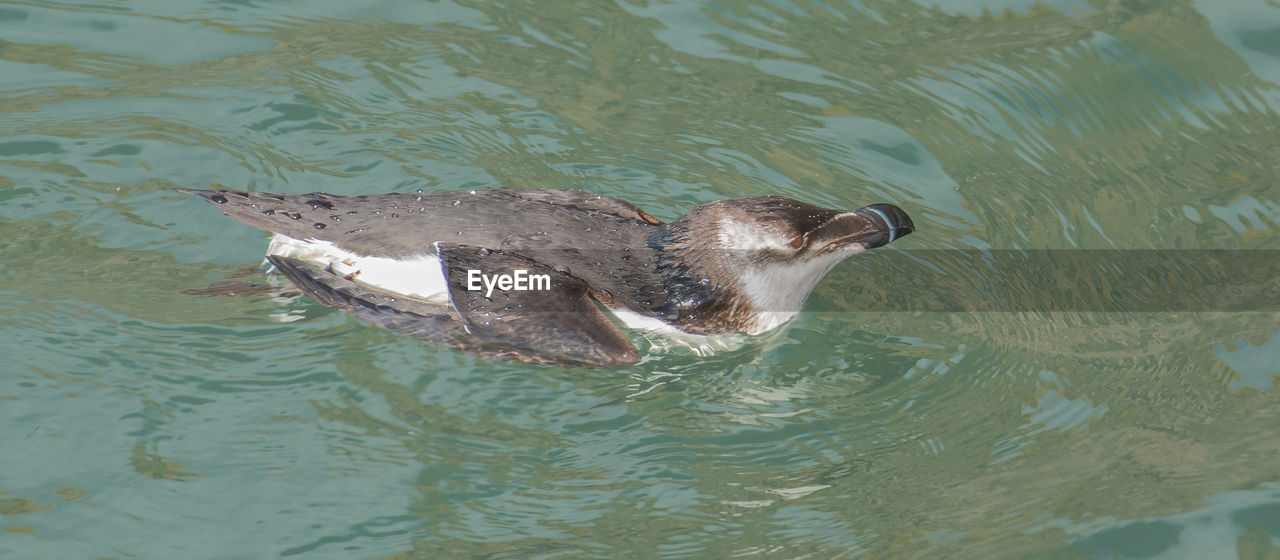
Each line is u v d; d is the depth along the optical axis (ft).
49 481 18.22
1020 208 28.09
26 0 32.94
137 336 21.47
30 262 23.34
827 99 31.63
